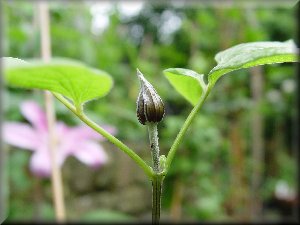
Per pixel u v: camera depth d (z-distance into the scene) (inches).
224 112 20.2
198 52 19.9
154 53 22.1
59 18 16.2
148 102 4.8
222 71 4.9
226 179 21.1
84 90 4.5
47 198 16.4
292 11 23.9
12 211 14.2
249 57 4.4
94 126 4.8
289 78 21.0
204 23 20.3
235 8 18.6
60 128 12.8
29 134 11.9
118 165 23.7
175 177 19.1
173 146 4.9
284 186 27.5
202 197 19.4
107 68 19.2
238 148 19.9
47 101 10.5
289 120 28.8
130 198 23.8
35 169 11.6
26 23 14.8
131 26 36.6
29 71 3.5
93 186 22.9
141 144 23.3
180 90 6.1
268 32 24.9
